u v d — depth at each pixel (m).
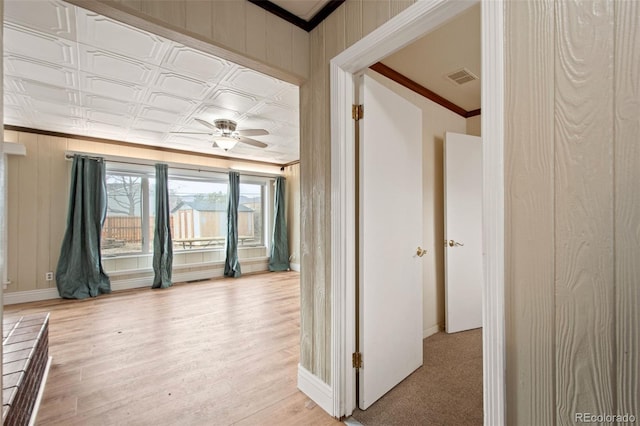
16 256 3.98
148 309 3.77
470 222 3.02
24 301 4.01
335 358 1.70
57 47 2.14
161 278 4.90
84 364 2.33
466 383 2.04
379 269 1.85
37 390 1.84
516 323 0.96
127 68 2.44
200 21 1.47
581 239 0.84
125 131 4.23
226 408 1.78
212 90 2.86
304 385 1.93
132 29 1.93
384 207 1.90
